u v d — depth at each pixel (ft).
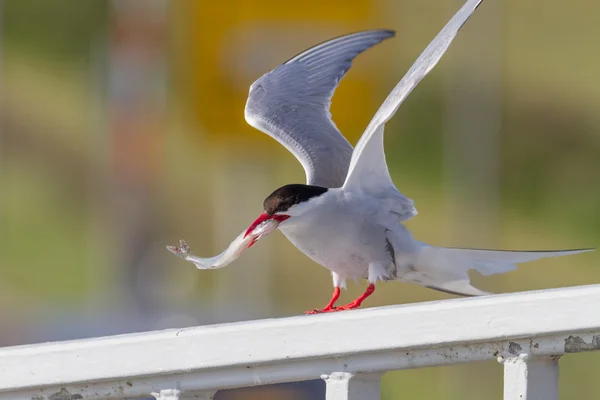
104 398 10.73
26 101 93.20
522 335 8.70
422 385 44.68
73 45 103.40
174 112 69.21
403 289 58.95
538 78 97.30
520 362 8.86
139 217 67.31
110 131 70.13
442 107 86.74
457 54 86.99
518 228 74.74
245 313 56.70
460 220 73.31
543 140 88.22
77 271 64.69
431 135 84.84
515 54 102.01
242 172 61.16
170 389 10.37
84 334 54.54
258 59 44.60
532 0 108.68
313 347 9.70
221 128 46.24
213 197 68.74
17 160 84.64
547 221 75.20
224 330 10.06
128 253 65.87
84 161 83.46
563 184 81.56
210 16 44.91
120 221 67.82
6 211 75.56
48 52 102.73
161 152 69.31
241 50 44.70
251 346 9.94
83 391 10.77
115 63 67.00
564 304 8.50
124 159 68.28
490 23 84.79
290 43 44.11
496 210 75.10
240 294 59.31
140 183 68.28
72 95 94.79
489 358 9.07
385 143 84.94
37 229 73.00
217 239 62.69
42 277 63.10
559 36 103.40
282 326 9.82
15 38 103.81
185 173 72.54
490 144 79.92
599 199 79.20
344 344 9.54
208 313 56.75
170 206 68.90
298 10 43.70
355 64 43.11
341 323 9.57
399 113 87.61
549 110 92.17
